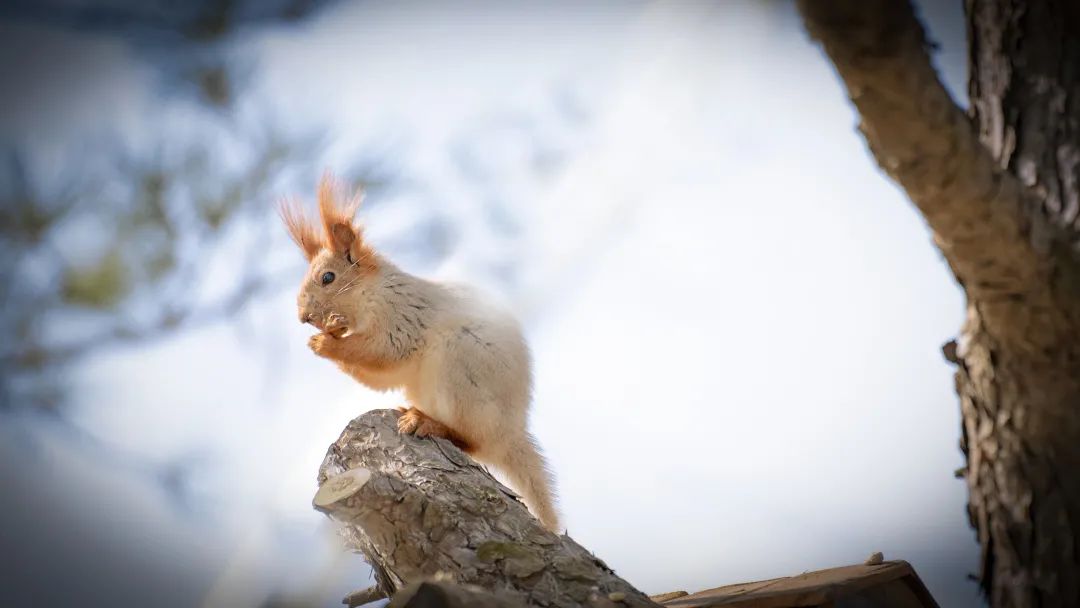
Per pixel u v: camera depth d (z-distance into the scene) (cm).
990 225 567
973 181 555
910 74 519
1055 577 627
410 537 675
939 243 602
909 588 719
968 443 679
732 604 639
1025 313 593
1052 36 686
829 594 627
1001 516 652
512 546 664
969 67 729
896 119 535
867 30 504
